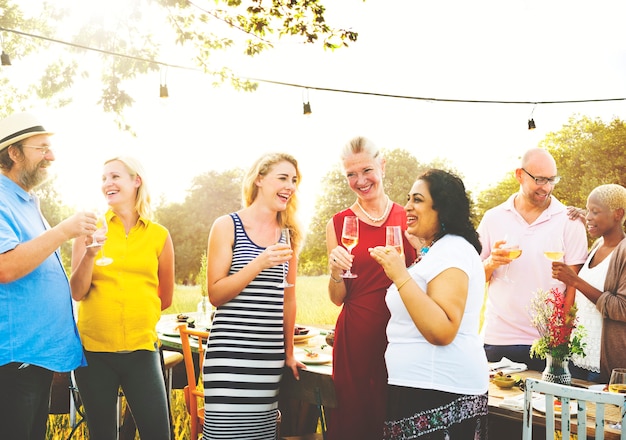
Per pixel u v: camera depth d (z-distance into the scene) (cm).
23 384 264
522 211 394
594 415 265
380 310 312
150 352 320
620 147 1764
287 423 400
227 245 306
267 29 817
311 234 1841
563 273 355
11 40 1062
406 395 245
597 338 348
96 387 312
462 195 256
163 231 330
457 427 239
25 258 252
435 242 254
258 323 301
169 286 339
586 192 1758
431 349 242
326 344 407
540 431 340
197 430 376
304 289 1431
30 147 275
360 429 311
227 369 297
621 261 339
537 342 305
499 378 306
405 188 1852
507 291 384
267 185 311
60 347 277
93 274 312
